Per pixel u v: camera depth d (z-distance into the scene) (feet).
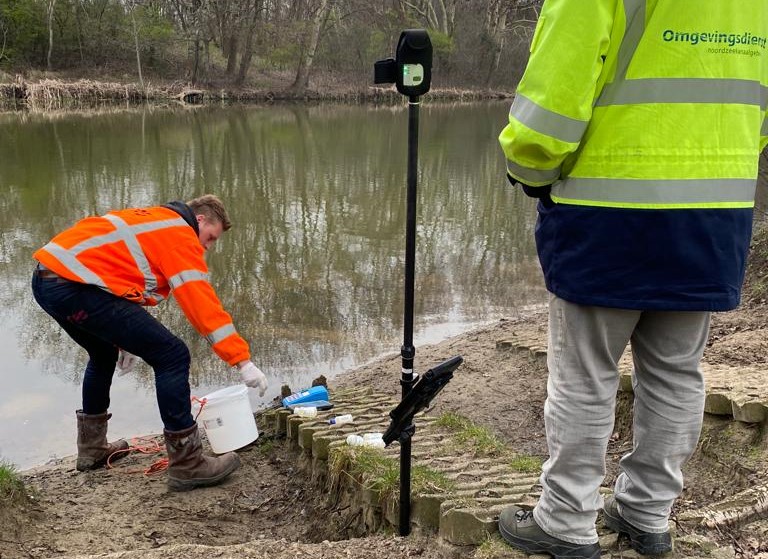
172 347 12.91
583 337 7.11
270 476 13.99
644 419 7.62
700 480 11.02
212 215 13.43
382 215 37.81
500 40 174.09
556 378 7.36
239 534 12.07
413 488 9.81
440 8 177.68
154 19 144.56
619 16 6.37
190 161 55.77
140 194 41.78
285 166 53.72
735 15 6.54
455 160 59.00
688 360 7.34
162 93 128.47
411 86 8.46
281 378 19.08
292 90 141.90
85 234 12.38
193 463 13.19
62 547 10.75
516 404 15.96
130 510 12.43
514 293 26.21
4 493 11.01
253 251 30.63
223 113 112.47
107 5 142.51
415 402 8.87
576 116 6.36
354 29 154.10
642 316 7.40
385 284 26.91
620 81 6.55
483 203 41.68
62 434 16.01
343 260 29.73
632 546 8.13
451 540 8.80
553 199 7.03
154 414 17.17
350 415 14.08
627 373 13.56
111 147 64.03
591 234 6.72
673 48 6.42
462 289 26.66
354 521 11.27
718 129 6.57
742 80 6.63
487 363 18.83
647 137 6.52
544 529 7.71
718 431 11.49
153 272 12.50
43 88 112.57
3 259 28.48
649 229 6.56
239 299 24.97
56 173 48.67
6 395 17.83
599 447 7.32
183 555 8.95
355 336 21.98
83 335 13.39
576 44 6.23
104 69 139.44
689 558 7.98
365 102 145.79
